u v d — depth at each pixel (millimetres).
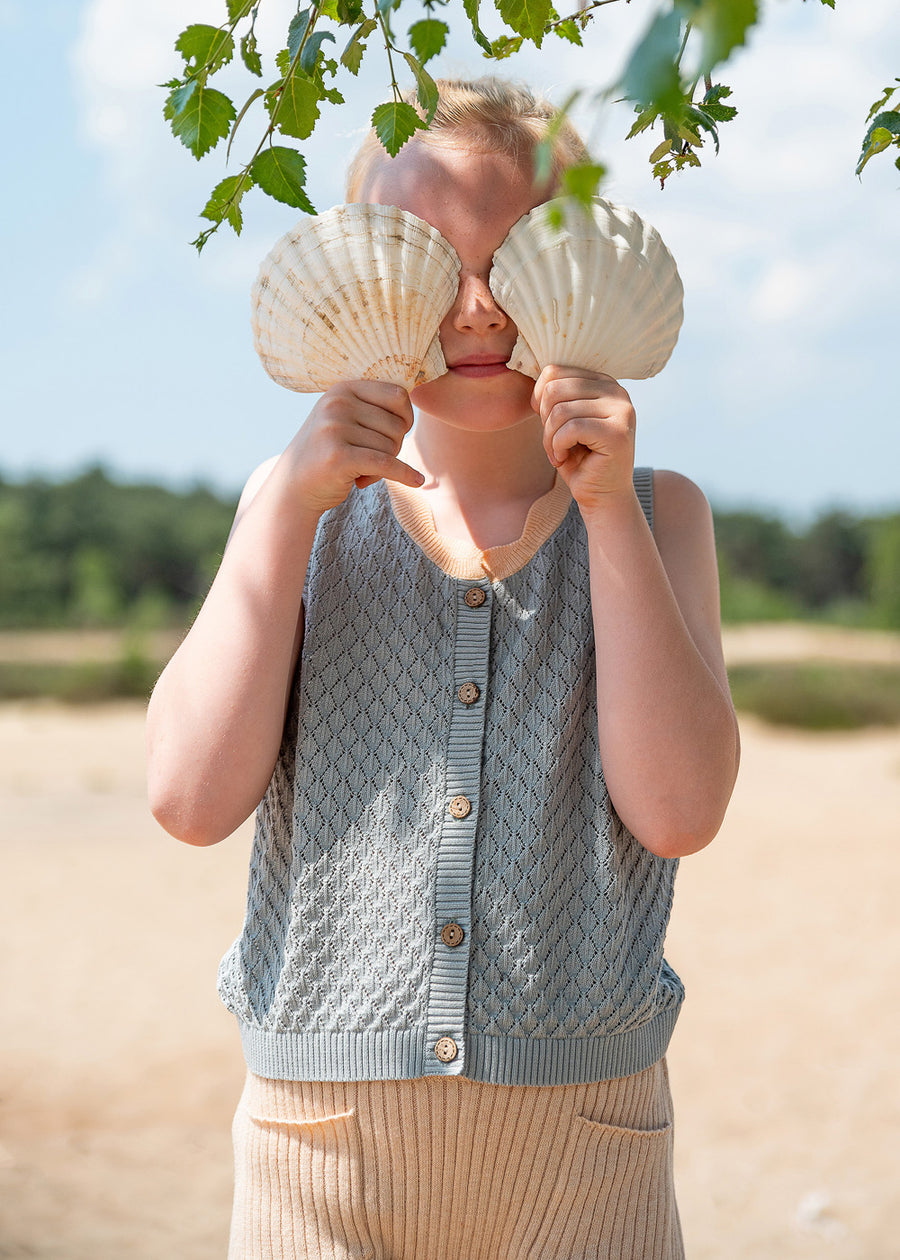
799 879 7383
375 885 1312
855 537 43531
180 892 7320
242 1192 1366
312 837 1337
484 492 1450
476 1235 1297
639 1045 1320
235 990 1387
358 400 1287
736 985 5336
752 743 15844
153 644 25141
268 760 1335
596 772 1341
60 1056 4543
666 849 1292
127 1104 4121
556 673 1354
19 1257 3027
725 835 8906
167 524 39219
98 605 32812
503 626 1374
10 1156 3705
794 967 5582
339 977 1305
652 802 1276
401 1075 1267
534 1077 1266
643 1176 1333
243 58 1117
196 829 1322
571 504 1446
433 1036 1266
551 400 1260
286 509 1311
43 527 37281
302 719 1364
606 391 1254
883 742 15750
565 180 603
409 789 1328
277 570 1317
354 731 1356
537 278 1246
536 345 1270
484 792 1317
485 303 1270
